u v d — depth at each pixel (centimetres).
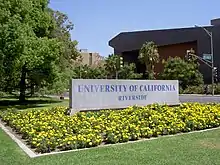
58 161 656
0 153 748
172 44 6569
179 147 764
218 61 5609
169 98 1623
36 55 2233
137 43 7212
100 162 643
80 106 1355
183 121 1080
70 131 919
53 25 2997
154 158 664
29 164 641
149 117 1083
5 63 1991
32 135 867
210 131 993
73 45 3725
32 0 2539
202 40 5875
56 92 3203
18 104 2741
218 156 674
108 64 7219
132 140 873
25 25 2139
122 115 1185
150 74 6334
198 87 4928
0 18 1888
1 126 1220
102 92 1417
